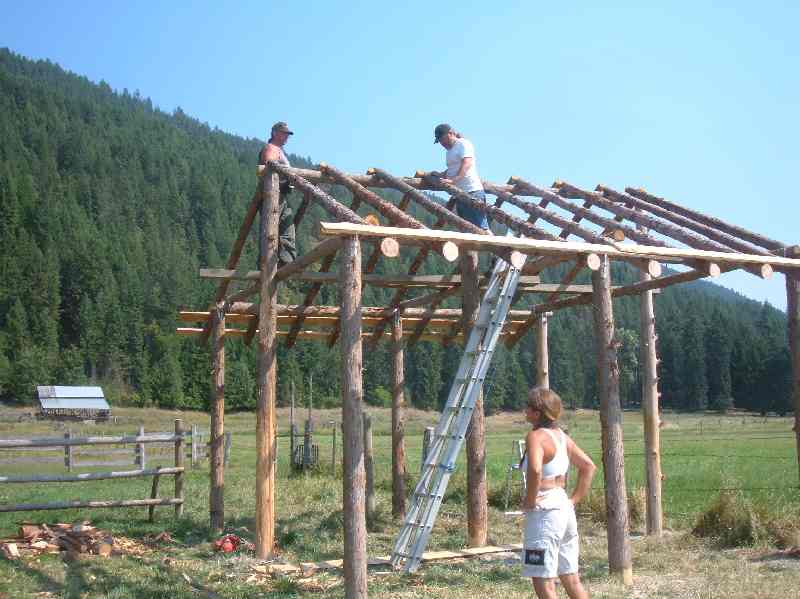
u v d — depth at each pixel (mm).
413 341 14023
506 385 82188
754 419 77312
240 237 10891
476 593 7230
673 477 17953
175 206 160500
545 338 13156
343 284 7113
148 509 13000
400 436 12977
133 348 106625
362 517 6828
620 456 8102
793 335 9773
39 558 8672
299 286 81000
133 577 7941
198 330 12344
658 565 8602
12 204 126500
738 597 6902
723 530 9914
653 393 11398
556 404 5297
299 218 10297
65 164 165750
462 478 15938
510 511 13289
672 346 101375
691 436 42562
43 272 112062
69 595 7137
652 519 11125
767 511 9891
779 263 9391
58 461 23359
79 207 142625
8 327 102375
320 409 86562
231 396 88250
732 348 99562
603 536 11055
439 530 11539
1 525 11406
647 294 11484
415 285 11109
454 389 8586
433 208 9133
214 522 11133
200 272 10555
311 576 8266
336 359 92938
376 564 8766
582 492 5266
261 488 9391
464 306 10062
